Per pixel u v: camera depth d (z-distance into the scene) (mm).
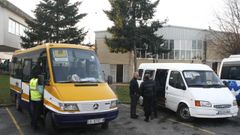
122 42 37219
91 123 9625
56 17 36250
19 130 10672
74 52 10984
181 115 12688
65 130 10641
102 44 46625
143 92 12461
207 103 11695
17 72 15078
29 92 11734
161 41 38844
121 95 21438
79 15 37250
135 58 38281
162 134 10383
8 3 31984
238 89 16703
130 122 12281
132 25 36906
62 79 10195
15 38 35438
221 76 18047
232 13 37906
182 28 47344
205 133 10648
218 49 39312
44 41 35812
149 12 37750
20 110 14500
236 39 35906
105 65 46594
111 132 10492
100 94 10008
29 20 35969
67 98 9430
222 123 12336
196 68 13445
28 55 13242
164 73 14484
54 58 10594
